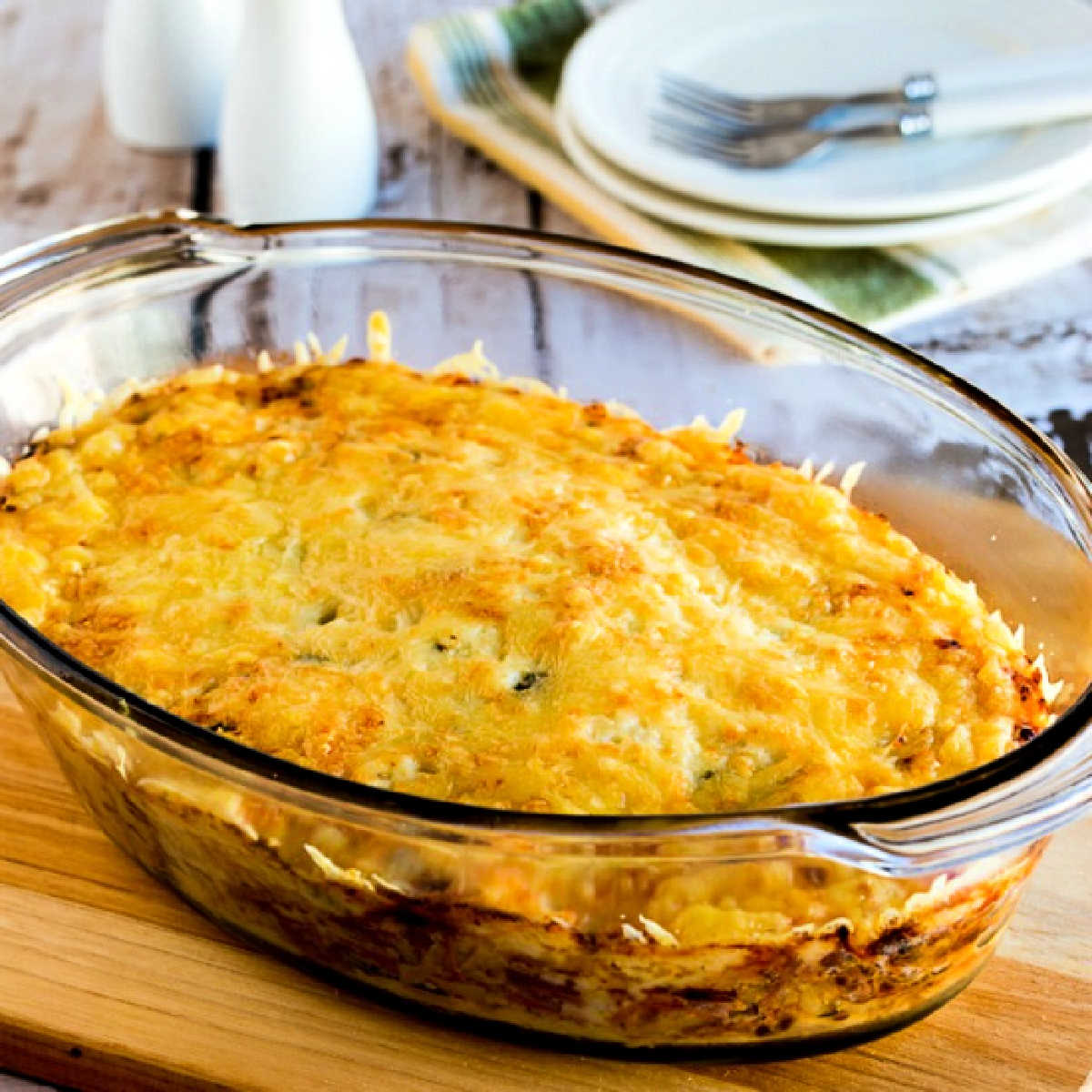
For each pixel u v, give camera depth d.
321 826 0.89
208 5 1.23
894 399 1.01
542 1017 0.91
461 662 0.94
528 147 1.21
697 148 1.17
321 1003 0.93
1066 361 1.13
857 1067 0.91
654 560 0.97
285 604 0.96
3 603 0.92
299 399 1.04
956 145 1.18
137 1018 0.92
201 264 1.05
